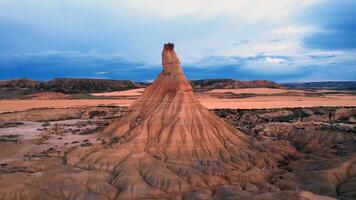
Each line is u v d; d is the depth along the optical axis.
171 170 61.12
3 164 61.44
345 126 103.38
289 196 45.19
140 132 71.81
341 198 52.09
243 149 70.62
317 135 86.06
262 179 60.44
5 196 50.06
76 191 52.69
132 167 61.66
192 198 51.28
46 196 51.16
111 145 68.75
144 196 53.00
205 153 67.56
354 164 60.62
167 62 81.12
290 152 74.38
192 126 71.94
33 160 63.31
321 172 58.97
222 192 52.94
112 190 54.16
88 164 62.81
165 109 75.25
